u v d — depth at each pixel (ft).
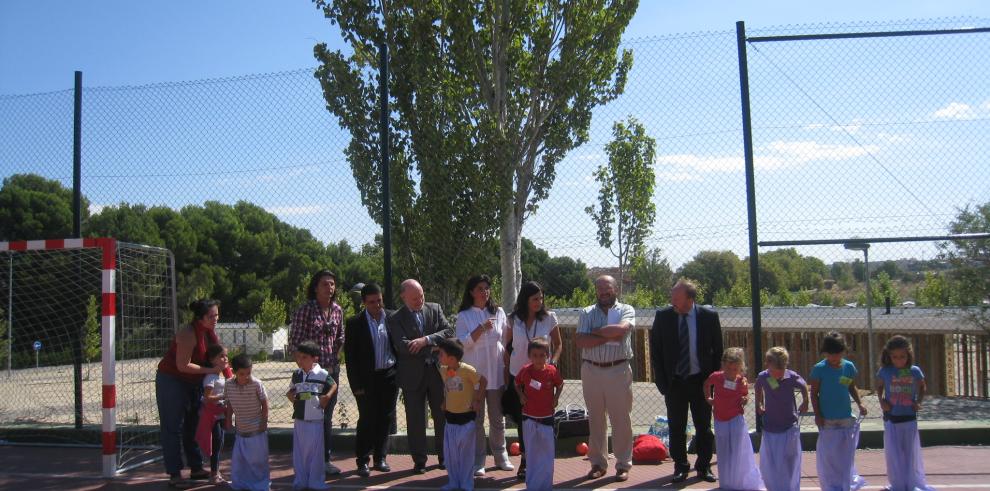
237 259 137.39
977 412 36.14
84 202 107.76
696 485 21.76
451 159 31.04
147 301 28.45
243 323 121.60
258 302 133.80
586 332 22.88
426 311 24.38
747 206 25.70
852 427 20.25
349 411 40.01
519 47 35.37
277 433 28.02
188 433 23.00
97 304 42.63
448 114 31.32
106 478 23.52
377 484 22.52
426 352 23.82
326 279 24.12
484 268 30.94
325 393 22.38
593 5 35.27
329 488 22.06
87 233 105.81
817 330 52.54
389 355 24.26
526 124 35.68
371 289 24.04
